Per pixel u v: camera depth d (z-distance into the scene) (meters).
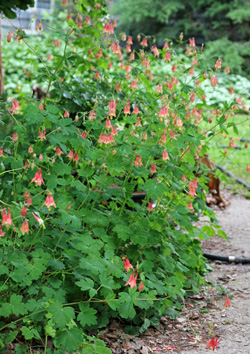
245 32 17.11
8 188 3.91
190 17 17.41
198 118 4.28
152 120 3.66
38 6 18.28
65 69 5.48
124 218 3.76
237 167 8.87
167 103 3.59
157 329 3.61
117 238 3.69
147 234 3.61
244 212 6.74
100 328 3.53
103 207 3.93
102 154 3.59
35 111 3.37
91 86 5.47
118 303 3.09
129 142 3.53
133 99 4.63
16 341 3.21
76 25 5.68
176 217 3.79
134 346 3.34
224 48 15.81
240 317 3.82
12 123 4.81
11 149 3.86
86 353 2.94
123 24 17.28
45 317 3.24
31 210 3.46
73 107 5.22
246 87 14.47
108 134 3.45
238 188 7.85
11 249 3.44
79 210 3.64
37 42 14.68
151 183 3.44
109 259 3.39
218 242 5.62
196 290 4.04
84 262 3.21
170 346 3.38
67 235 3.54
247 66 16.48
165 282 3.70
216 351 3.30
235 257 5.04
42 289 3.13
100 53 5.11
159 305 3.54
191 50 4.55
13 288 3.30
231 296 4.08
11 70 13.09
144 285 3.49
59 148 3.48
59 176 4.16
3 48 14.38
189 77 11.70
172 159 3.73
